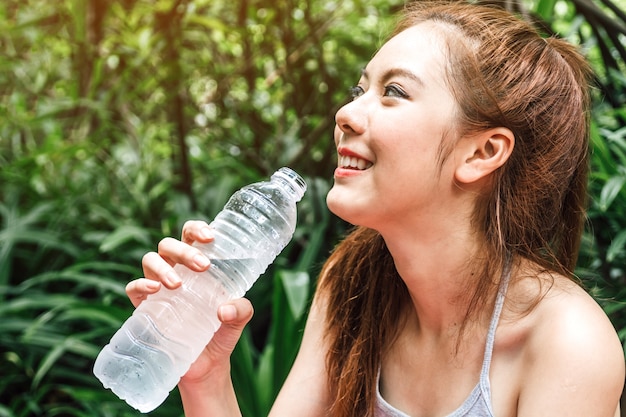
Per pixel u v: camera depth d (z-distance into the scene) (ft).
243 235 3.49
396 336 3.68
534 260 3.41
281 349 6.64
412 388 3.55
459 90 3.20
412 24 3.49
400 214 3.24
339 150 3.31
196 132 11.57
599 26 6.76
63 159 10.40
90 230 9.88
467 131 3.22
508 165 3.37
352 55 11.03
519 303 3.27
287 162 10.18
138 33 9.39
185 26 9.60
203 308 3.41
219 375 3.65
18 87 11.84
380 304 3.75
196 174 11.02
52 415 8.39
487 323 3.32
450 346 3.41
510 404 3.21
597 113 6.34
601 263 6.12
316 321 4.06
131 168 10.88
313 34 9.86
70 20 10.30
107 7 9.95
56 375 8.43
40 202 10.11
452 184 3.26
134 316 3.36
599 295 5.58
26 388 8.63
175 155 10.77
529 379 3.12
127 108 11.42
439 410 3.42
